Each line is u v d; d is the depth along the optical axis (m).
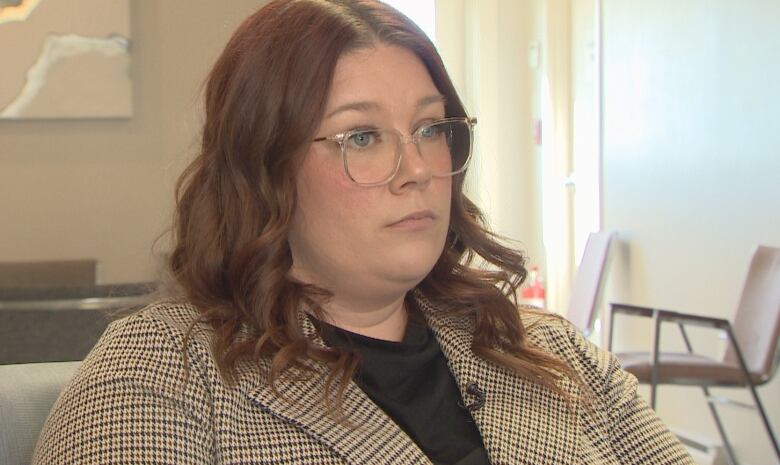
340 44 1.19
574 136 6.41
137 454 1.08
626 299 5.11
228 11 4.19
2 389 1.32
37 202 4.19
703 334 4.43
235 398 1.16
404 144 1.20
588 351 1.45
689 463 1.39
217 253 1.24
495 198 6.72
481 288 1.37
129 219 4.25
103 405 1.11
